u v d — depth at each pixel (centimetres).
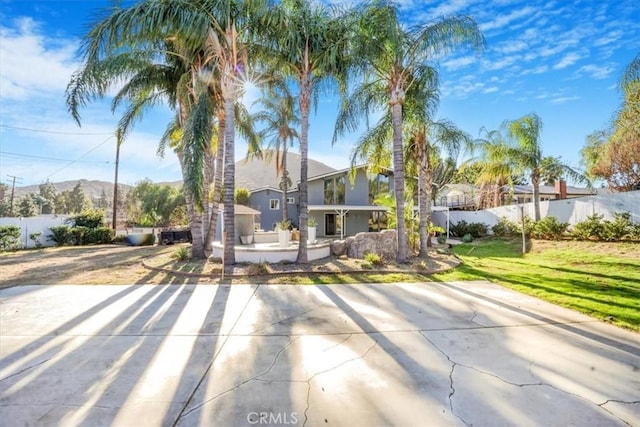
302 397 282
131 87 1131
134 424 245
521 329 450
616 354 367
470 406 268
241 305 575
